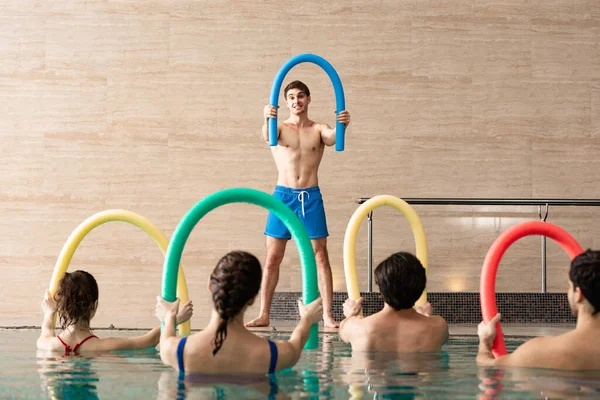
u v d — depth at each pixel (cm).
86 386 241
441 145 727
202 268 708
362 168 721
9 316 693
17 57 713
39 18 716
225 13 724
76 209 707
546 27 742
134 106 715
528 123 734
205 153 715
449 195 725
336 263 715
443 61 732
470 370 271
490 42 737
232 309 254
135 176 712
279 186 513
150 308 705
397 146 724
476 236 727
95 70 716
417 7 734
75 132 711
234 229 712
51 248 704
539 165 732
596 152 737
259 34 725
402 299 317
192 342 263
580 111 739
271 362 263
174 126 715
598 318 263
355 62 727
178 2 723
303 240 350
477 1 738
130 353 329
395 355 314
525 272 725
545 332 497
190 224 330
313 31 727
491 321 300
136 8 721
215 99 719
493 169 729
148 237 710
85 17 718
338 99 459
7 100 710
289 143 512
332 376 260
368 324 325
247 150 717
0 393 230
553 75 740
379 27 731
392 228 719
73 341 335
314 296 352
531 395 222
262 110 720
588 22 745
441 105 729
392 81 729
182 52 720
